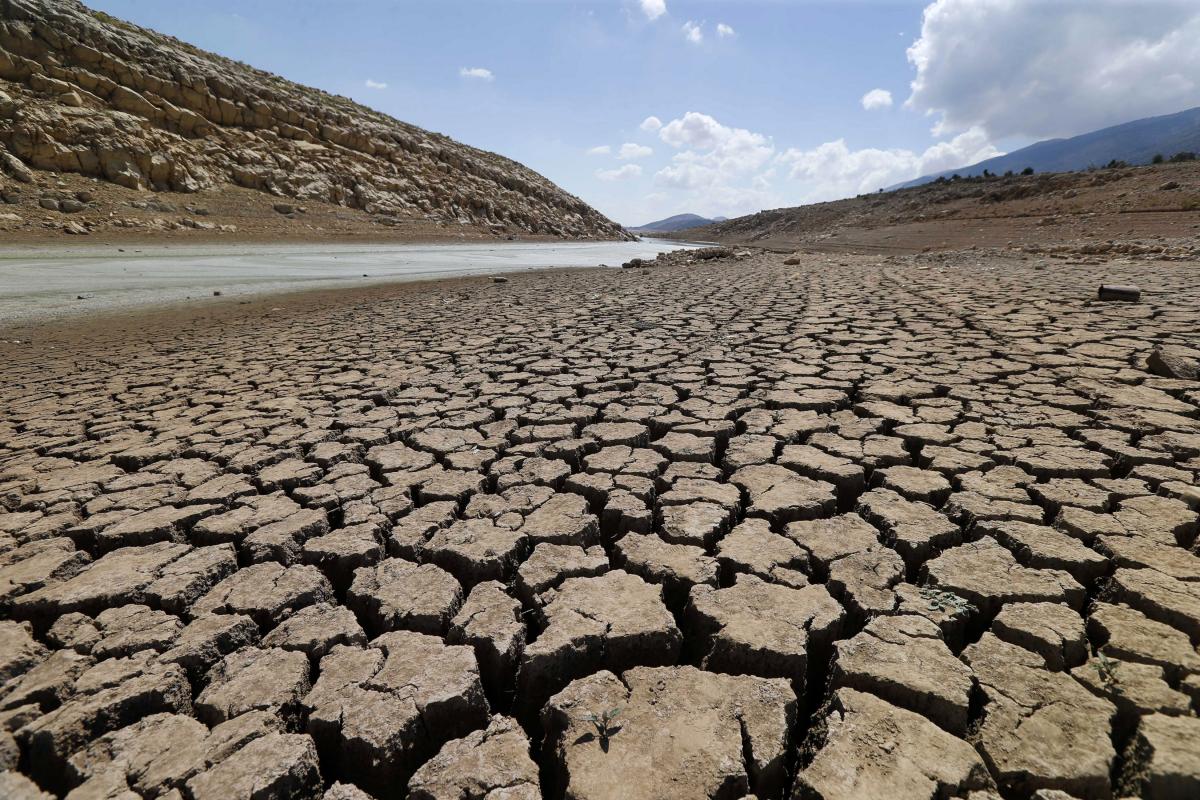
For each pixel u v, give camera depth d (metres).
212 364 7.24
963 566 2.56
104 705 2.01
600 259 29.98
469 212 44.72
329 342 8.38
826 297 10.22
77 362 7.64
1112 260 13.80
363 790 1.87
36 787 1.80
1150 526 2.75
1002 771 1.67
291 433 4.68
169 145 29.94
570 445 4.16
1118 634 2.10
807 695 2.15
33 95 26.55
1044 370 5.26
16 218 21.91
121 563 2.90
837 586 2.53
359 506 3.44
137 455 4.31
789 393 5.02
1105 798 1.62
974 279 11.32
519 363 6.62
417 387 5.84
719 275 15.41
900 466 3.56
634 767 1.73
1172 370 4.86
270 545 3.02
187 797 1.71
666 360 6.41
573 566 2.76
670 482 3.59
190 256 22.00
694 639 2.40
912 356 6.03
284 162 35.12
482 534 3.06
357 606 2.64
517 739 1.90
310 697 2.06
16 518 3.47
